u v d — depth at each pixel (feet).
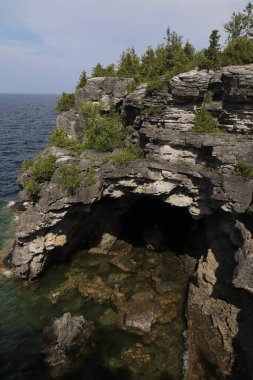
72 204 129.90
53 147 145.79
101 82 171.53
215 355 98.37
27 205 131.03
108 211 153.07
